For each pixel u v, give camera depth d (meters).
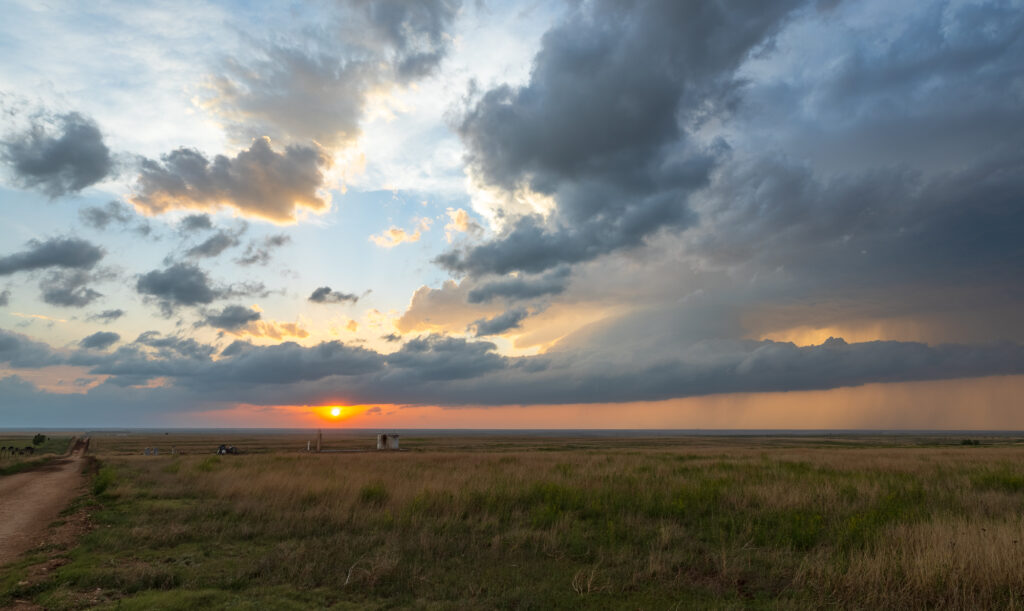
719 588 8.00
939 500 14.62
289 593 7.81
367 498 15.91
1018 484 17.72
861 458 35.44
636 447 78.38
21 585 8.18
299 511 14.25
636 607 7.29
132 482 22.94
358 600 7.56
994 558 7.68
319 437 60.97
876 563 8.03
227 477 23.05
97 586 8.12
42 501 19.03
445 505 14.33
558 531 11.68
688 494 15.35
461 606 7.24
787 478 20.34
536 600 7.46
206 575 8.62
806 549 10.26
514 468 26.53
